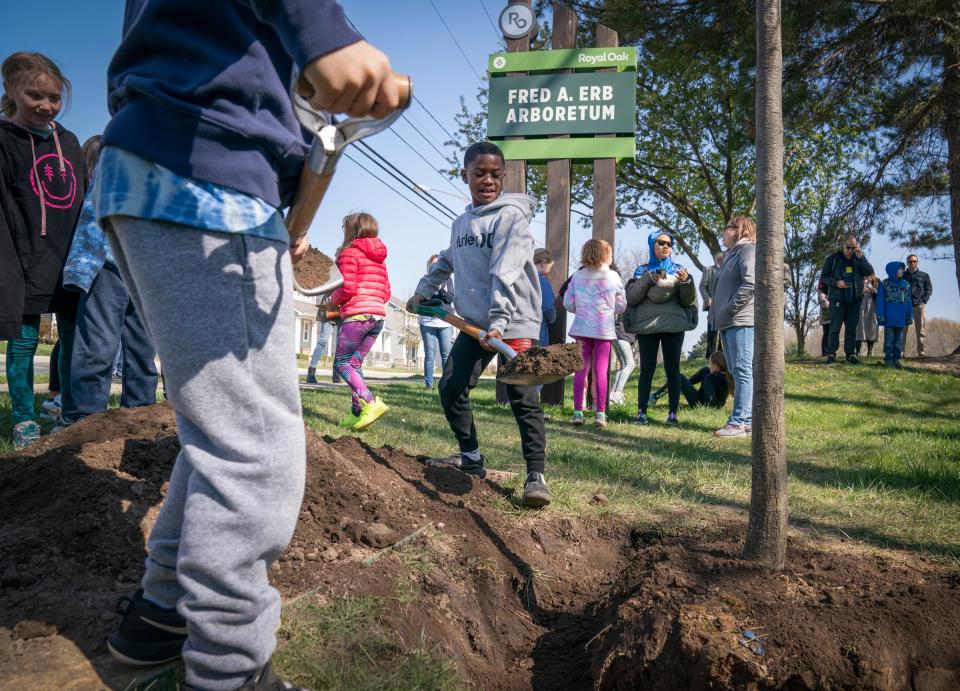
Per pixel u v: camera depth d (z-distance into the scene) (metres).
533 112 8.63
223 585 1.24
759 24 2.36
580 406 6.86
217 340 1.23
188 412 1.23
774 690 1.99
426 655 1.96
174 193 1.22
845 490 4.16
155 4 1.27
